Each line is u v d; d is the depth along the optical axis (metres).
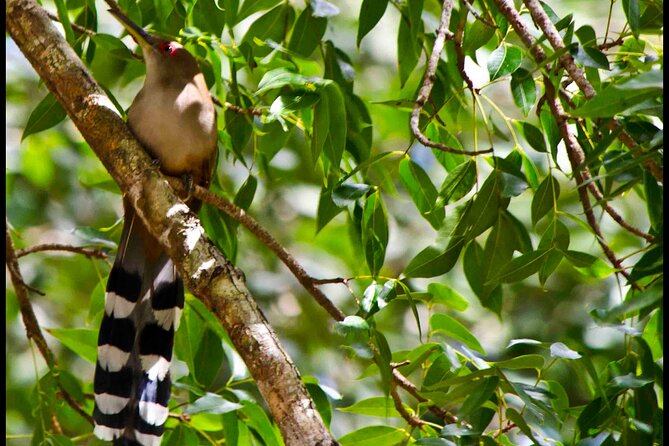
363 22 7.79
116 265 8.05
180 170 8.34
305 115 7.89
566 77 7.34
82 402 8.26
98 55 9.67
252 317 6.08
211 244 6.44
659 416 6.18
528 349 12.44
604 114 5.12
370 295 6.55
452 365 6.88
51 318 13.49
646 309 5.98
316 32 8.52
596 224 6.84
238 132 8.60
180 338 8.35
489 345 12.89
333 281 7.28
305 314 13.78
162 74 8.32
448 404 6.87
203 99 8.41
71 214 13.87
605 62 6.28
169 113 8.19
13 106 14.06
